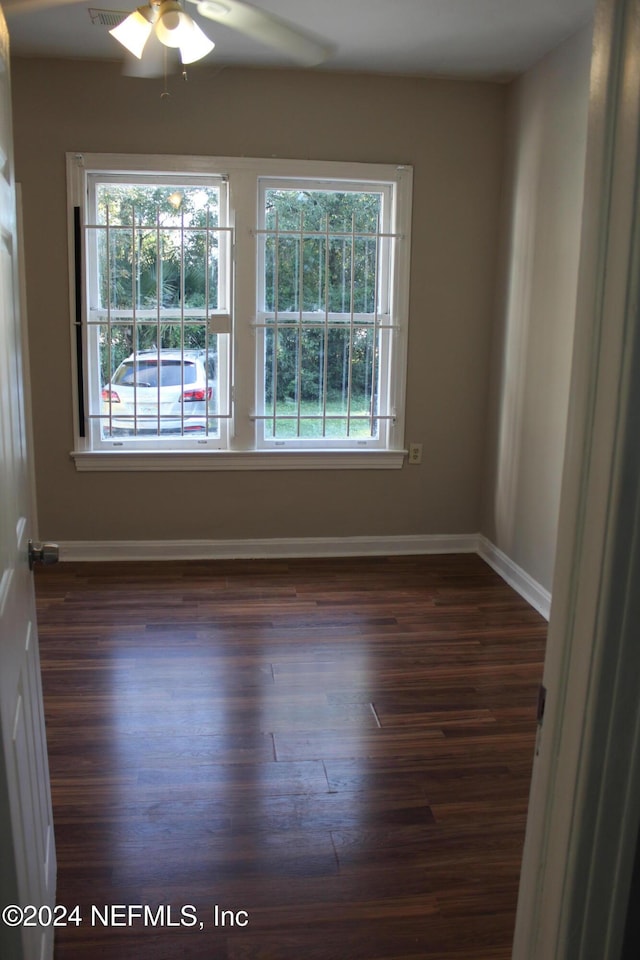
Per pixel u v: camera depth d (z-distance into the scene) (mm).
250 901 1847
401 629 3457
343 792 2270
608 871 850
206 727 2604
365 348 4328
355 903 1847
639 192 722
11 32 3484
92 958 1677
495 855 2020
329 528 4457
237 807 2189
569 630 853
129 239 4066
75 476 4211
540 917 926
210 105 3969
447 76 4059
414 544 4547
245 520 4375
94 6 3129
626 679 803
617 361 753
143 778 2312
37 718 1629
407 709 2758
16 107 3859
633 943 910
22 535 1500
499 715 2729
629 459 762
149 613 3570
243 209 4070
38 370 4090
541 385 3719
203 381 4230
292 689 2881
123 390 4184
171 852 2002
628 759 822
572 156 3400
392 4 3129
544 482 3686
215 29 3404
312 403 4344
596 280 781
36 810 1491
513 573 4047
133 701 2764
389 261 4262
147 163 3953
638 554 776
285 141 4051
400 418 4383
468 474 4523
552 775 891
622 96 732
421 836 2086
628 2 719
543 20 3268
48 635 3307
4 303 1334
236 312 4152
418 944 1732
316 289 4238
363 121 4086
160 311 4129
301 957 1690
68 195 3949
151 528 4312
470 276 4309
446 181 4195
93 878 1907
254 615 3576
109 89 3898
